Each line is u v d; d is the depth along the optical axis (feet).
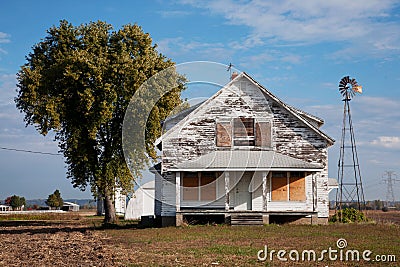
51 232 90.99
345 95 126.00
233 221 89.40
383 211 197.57
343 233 76.02
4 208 255.50
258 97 94.27
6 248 64.08
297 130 95.20
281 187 94.99
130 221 122.52
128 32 109.29
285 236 71.82
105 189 112.57
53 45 113.29
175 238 70.79
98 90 103.19
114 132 107.24
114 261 50.34
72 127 107.34
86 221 136.15
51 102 104.42
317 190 94.89
